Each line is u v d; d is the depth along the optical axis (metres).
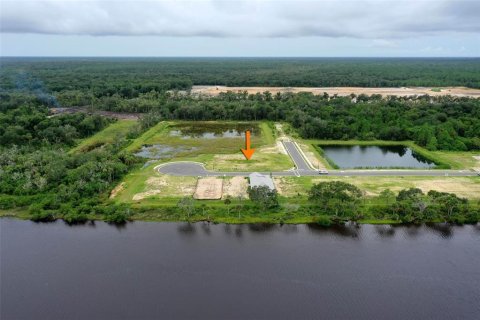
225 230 93.00
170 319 63.47
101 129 199.25
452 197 99.50
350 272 75.94
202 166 138.38
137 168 136.38
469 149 161.62
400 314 64.69
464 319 63.62
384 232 91.88
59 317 64.25
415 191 101.19
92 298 68.56
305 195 109.81
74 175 115.62
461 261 79.75
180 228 94.06
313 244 86.44
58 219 98.81
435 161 145.12
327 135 185.50
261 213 99.69
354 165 145.75
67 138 169.00
